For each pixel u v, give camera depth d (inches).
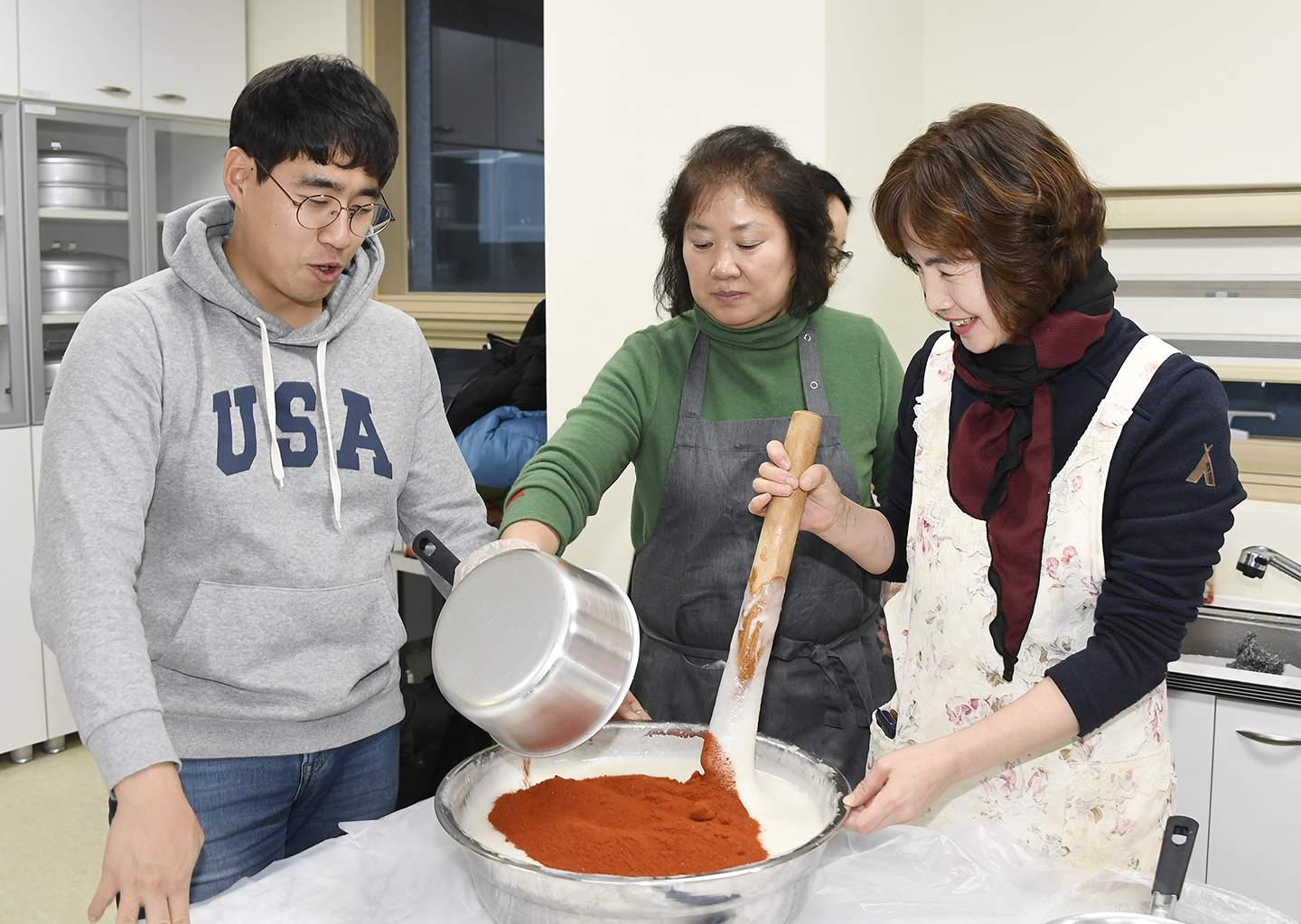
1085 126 99.5
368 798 57.3
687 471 61.0
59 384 46.7
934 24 105.6
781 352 61.0
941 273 43.6
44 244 138.9
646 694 63.8
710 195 55.0
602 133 98.7
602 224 99.7
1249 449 100.2
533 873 33.2
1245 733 78.9
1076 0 98.2
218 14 151.3
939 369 53.3
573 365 103.7
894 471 56.9
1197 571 43.4
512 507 54.1
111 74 140.8
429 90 155.9
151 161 146.3
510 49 147.3
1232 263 98.0
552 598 39.4
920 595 53.6
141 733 38.8
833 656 61.6
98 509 43.7
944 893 40.6
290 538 51.6
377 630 55.2
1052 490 47.7
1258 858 79.6
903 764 40.8
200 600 49.9
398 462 56.6
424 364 59.5
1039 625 48.8
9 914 103.2
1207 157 94.5
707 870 36.2
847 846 43.9
